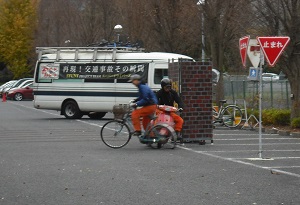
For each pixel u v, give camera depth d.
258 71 15.07
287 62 22.38
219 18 27.88
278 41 14.70
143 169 12.46
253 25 23.50
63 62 28.39
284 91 29.89
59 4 49.91
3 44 75.06
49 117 30.58
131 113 16.34
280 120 23.28
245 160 13.97
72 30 47.16
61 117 30.56
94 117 29.75
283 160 14.00
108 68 27.56
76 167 12.78
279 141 18.73
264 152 15.63
